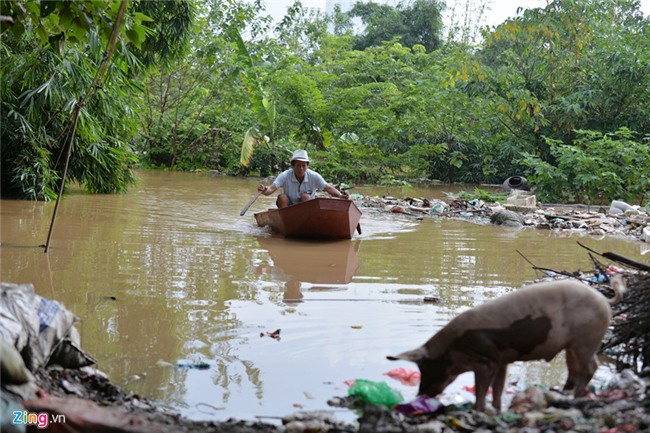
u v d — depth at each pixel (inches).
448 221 568.7
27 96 532.7
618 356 212.4
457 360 178.2
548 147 954.1
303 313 268.2
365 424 162.4
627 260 215.0
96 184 649.6
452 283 328.5
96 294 286.5
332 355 222.7
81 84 539.5
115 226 462.9
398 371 208.4
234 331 243.9
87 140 610.2
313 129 1018.7
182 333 240.1
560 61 968.9
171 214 535.2
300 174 465.4
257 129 1009.5
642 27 1005.2
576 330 175.6
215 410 179.6
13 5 280.2
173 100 1110.4
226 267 350.0
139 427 138.3
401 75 1211.2
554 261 391.2
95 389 185.3
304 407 183.2
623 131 756.6
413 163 997.2
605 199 802.8
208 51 992.9
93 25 320.8
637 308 210.1
